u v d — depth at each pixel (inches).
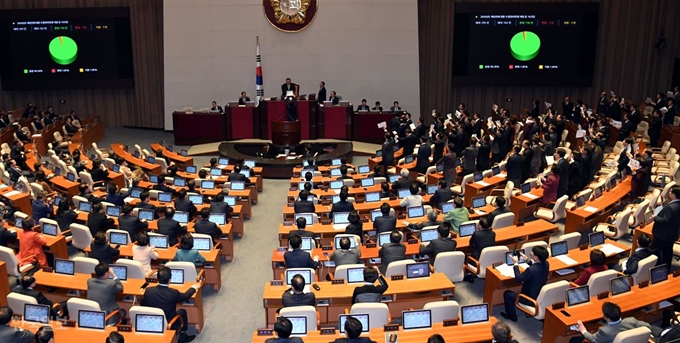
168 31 1046.4
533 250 365.7
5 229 452.1
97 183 645.3
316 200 569.3
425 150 721.6
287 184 775.7
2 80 1048.8
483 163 737.6
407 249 433.1
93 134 1002.7
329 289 361.7
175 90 1064.8
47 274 383.2
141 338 309.0
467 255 438.0
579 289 339.9
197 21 1045.2
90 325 317.4
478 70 1060.5
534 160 697.6
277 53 1056.8
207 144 967.6
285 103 933.8
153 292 344.2
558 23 1041.5
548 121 918.4
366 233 487.5
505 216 473.1
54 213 535.8
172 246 450.3
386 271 381.4
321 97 1002.1
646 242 384.5
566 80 1064.2
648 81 1107.9
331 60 1061.8
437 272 399.2
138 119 1130.7
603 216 544.4
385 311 316.5
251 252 531.5
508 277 384.2
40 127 970.7
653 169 694.5
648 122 912.9
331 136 975.0
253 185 672.4
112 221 481.4
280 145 866.1
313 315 320.2
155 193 575.2
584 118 896.3
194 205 532.4
